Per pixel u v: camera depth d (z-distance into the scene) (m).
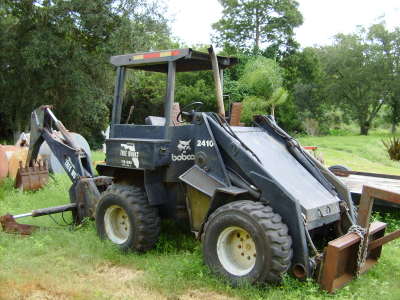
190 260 4.91
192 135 5.15
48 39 20.39
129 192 5.45
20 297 4.20
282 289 4.19
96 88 22.28
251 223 4.23
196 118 5.05
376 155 23.78
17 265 4.89
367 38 51.62
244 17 36.19
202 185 4.91
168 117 5.26
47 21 20.95
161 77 23.06
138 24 20.69
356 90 53.03
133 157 5.36
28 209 7.62
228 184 4.74
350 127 63.25
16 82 22.27
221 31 36.81
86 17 20.12
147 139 5.36
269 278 4.16
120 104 5.88
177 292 4.34
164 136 5.27
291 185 4.79
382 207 6.98
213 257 4.56
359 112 53.59
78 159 6.97
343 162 18.34
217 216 4.52
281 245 4.13
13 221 6.24
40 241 5.76
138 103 25.03
